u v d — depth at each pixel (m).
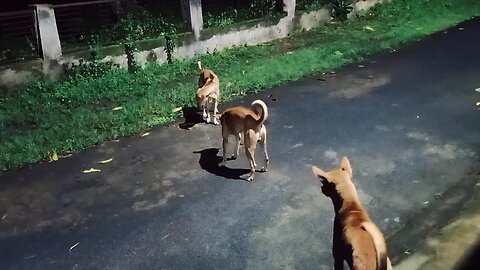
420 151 3.26
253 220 2.67
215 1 6.07
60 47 4.89
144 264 2.42
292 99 4.30
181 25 5.66
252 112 3.00
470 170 3.01
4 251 2.59
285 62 5.18
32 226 2.78
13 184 3.21
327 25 6.61
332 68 5.00
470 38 5.70
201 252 2.46
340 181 2.01
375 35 6.00
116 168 3.34
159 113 4.12
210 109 4.16
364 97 4.23
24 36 5.14
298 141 3.52
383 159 3.19
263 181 3.04
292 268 2.30
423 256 2.31
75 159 3.49
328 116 3.90
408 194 2.80
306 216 2.67
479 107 3.88
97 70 5.02
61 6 4.93
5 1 6.33
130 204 2.92
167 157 3.43
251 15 6.11
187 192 2.99
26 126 4.06
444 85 4.39
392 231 2.50
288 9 6.22
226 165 3.27
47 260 2.50
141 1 6.14
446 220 2.56
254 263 2.36
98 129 3.91
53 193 3.09
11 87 4.68
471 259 2.25
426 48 5.46
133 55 5.20
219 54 5.61
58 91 4.64
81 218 2.82
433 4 7.07
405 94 4.24
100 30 5.58
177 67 5.24
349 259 1.82
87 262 2.46
